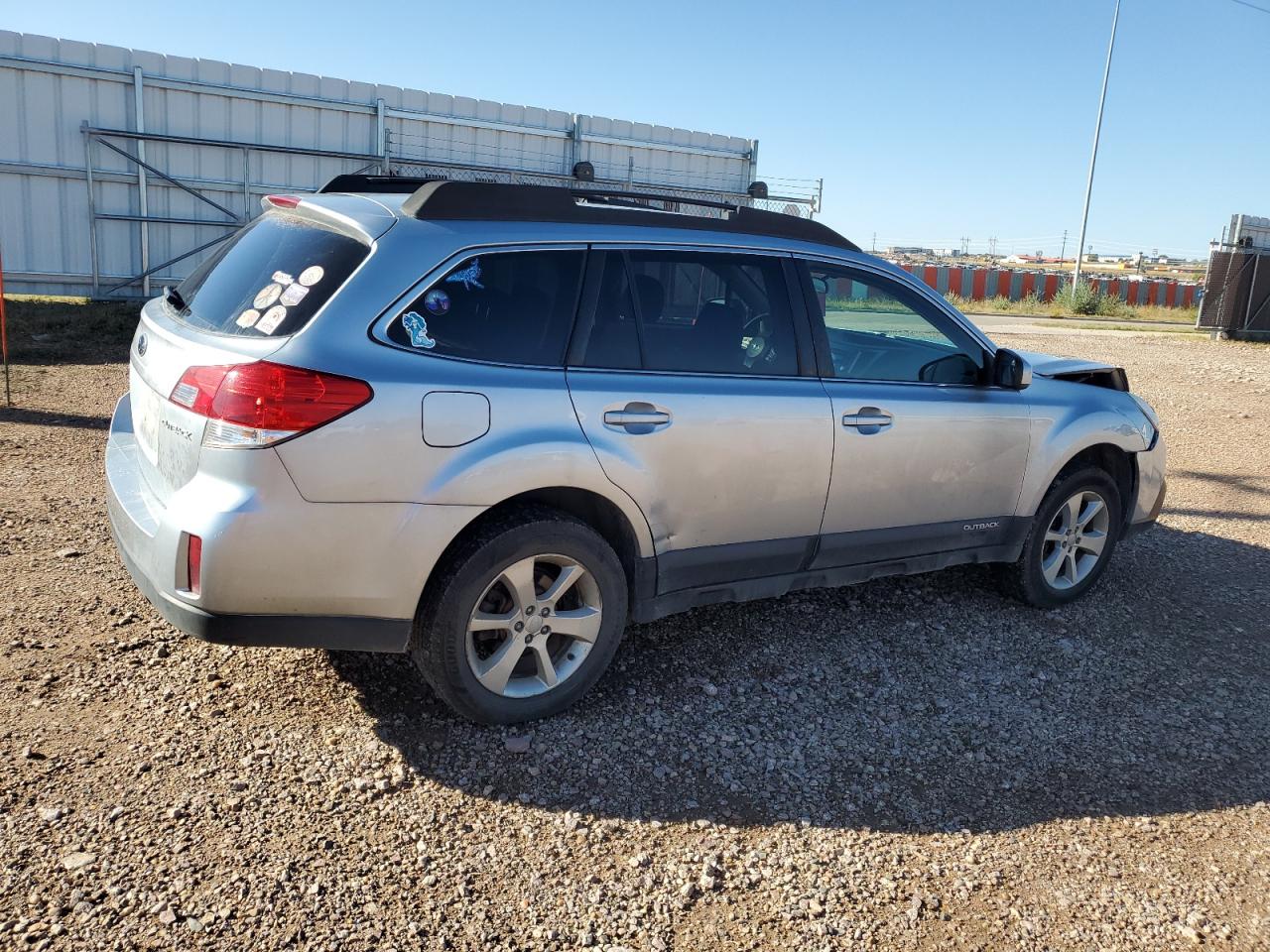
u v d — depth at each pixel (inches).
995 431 176.6
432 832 116.2
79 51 518.0
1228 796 136.2
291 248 132.6
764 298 156.5
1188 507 282.4
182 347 125.7
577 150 692.1
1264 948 107.3
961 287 1434.5
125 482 136.9
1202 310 876.0
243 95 564.4
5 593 170.4
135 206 548.4
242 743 130.6
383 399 119.9
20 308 510.9
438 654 129.8
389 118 616.4
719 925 105.3
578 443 133.6
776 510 154.7
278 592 118.5
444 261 128.9
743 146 771.4
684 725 144.4
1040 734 149.7
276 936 98.0
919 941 105.1
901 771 137.3
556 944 100.7
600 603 141.3
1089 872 118.3
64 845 108.1
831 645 175.0
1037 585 192.7
